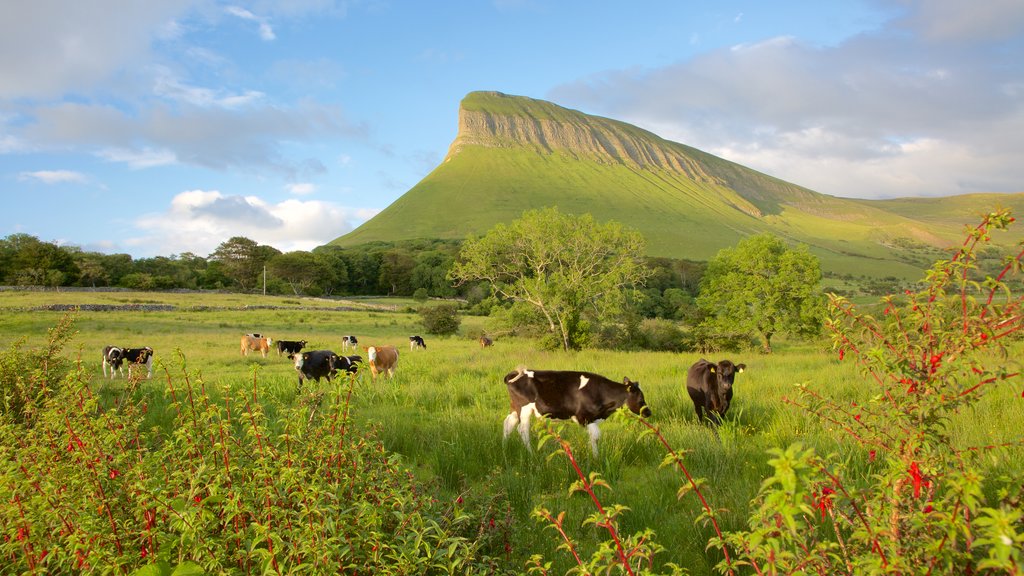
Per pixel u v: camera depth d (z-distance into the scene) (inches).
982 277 99.1
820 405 130.4
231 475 139.1
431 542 140.7
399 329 1800.0
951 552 82.8
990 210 99.0
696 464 269.9
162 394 389.7
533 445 309.4
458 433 318.3
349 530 129.8
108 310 1804.9
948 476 90.9
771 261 1369.3
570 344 1278.3
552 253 1325.0
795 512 76.9
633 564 129.6
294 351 1014.4
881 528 91.5
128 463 146.7
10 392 258.4
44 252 2832.2
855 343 112.9
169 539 126.4
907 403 102.8
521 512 214.2
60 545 130.8
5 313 1467.8
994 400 351.3
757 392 482.9
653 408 419.2
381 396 480.7
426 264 4377.5
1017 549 70.6
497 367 717.9
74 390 155.8
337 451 148.9
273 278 3784.5
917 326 104.4
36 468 138.8
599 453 286.7
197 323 1608.0
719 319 1441.9
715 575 170.2
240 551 122.0
